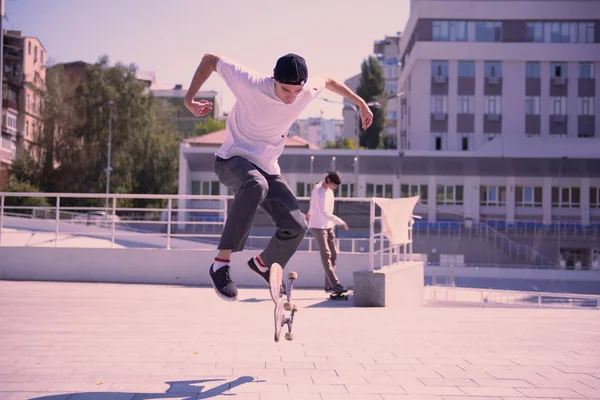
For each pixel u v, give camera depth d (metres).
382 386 4.16
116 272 12.80
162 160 59.94
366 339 6.07
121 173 57.12
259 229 24.52
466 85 59.06
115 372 4.41
